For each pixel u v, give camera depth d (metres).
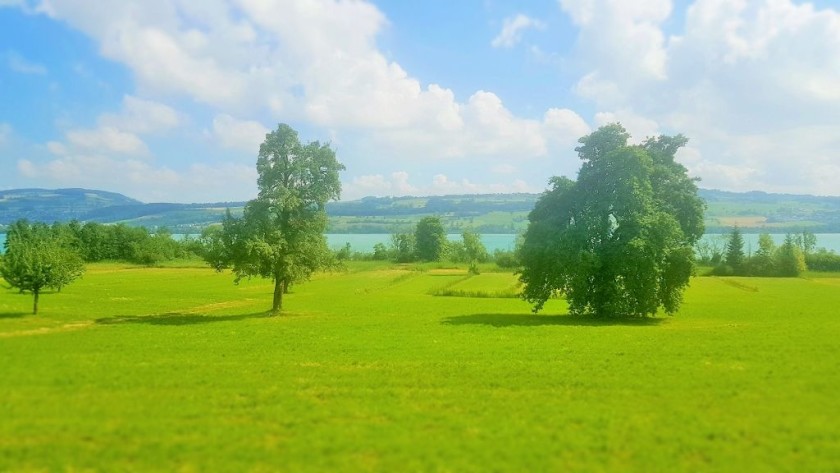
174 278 124.88
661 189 59.12
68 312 60.41
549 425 19.59
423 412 21.20
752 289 100.12
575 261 53.47
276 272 58.75
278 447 17.34
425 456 16.61
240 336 42.78
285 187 58.16
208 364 30.89
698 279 129.75
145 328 48.09
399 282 121.94
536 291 57.69
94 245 180.62
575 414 20.75
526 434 18.56
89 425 19.22
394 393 24.25
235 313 63.62
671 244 54.16
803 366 28.88
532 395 23.88
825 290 98.94
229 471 15.50
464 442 17.77
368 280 126.62
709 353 33.31
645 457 16.55
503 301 83.12
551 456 16.62
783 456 16.55
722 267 142.00
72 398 22.94
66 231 180.00
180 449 17.05
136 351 35.25
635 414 20.77
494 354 34.06
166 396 23.50
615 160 54.69
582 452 16.95
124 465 15.85
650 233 53.34
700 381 25.86
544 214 59.31
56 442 17.50
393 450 17.08
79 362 31.00
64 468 15.58
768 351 33.59
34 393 23.78
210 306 72.81
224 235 57.94
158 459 16.27
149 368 29.48
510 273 144.50
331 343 39.00
